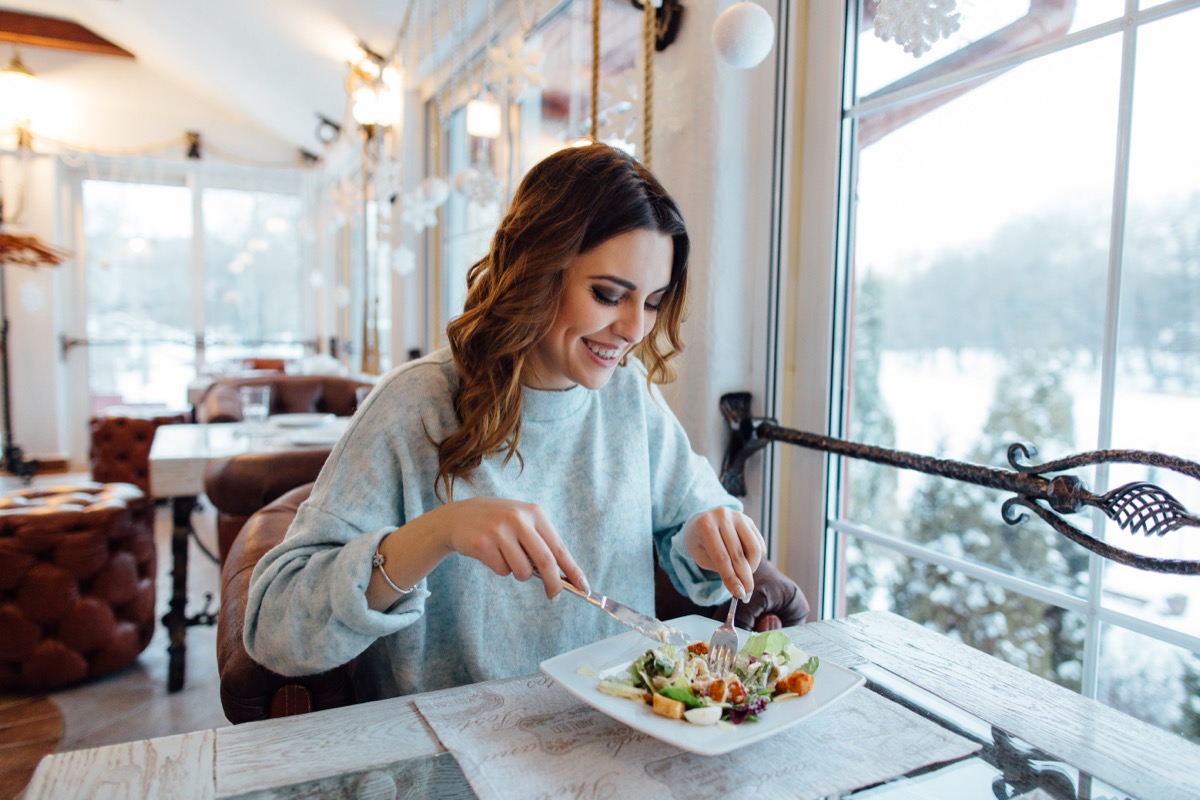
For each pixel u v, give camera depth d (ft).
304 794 1.59
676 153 4.49
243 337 19.15
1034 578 3.15
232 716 2.44
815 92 4.10
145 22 14.58
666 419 3.36
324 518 2.45
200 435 7.70
